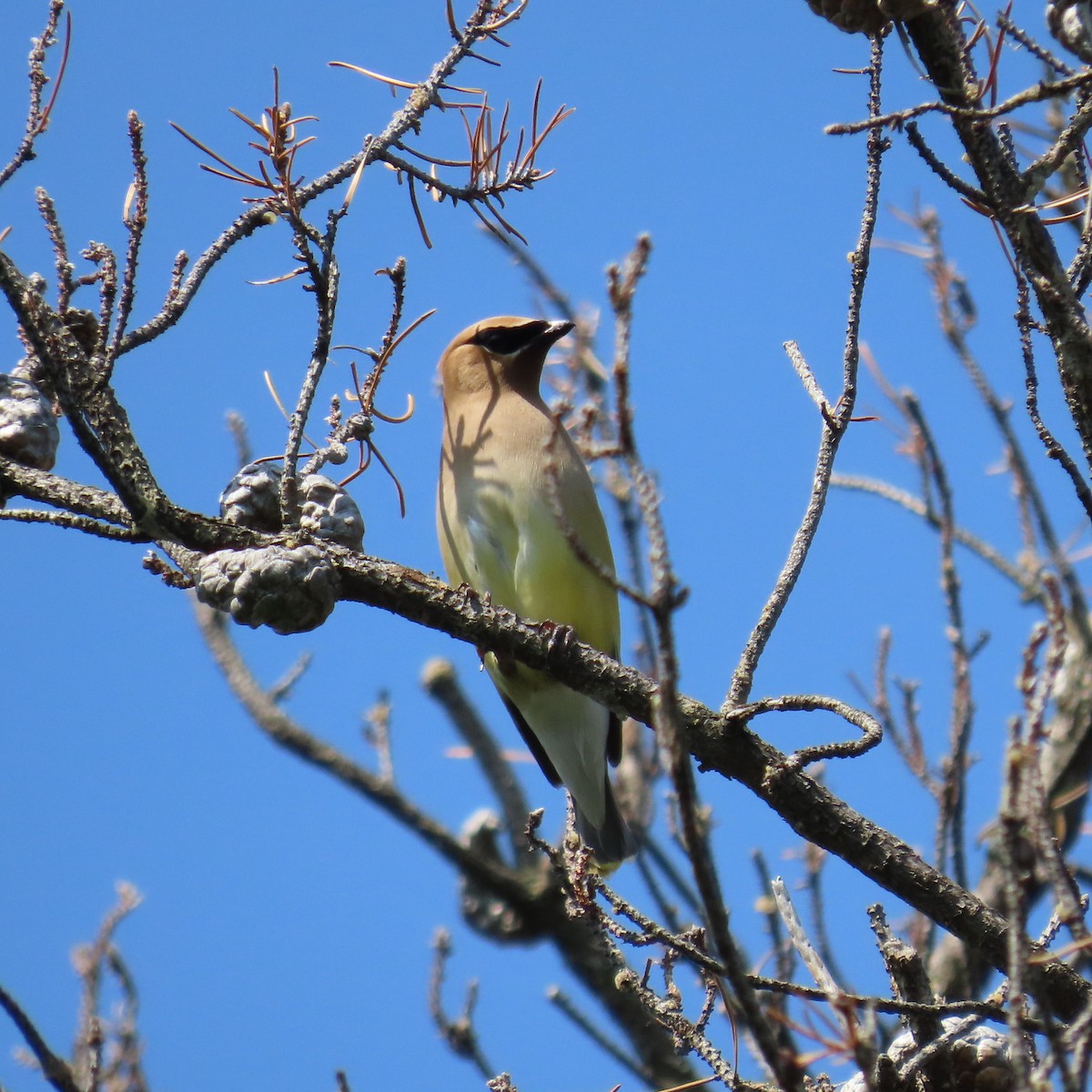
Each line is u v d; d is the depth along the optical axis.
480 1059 10.98
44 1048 7.91
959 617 11.15
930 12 7.20
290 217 7.74
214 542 7.97
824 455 8.03
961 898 7.61
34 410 8.62
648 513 4.75
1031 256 7.18
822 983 5.73
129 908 9.96
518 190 8.56
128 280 7.80
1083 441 7.09
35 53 7.97
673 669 4.79
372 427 8.55
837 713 7.51
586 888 7.12
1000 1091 6.66
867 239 7.79
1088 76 6.26
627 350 4.69
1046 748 12.35
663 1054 12.29
